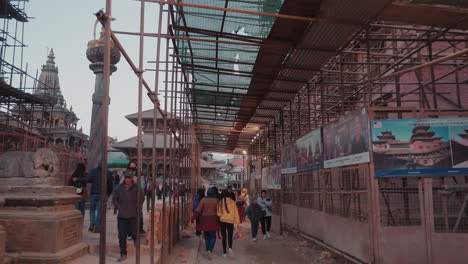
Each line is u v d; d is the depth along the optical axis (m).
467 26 8.76
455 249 6.96
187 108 13.81
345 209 8.60
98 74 15.62
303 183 12.49
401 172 7.13
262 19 8.22
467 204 7.08
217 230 9.29
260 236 13.56
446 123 7.24
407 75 13.69
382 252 6.98
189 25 8.73
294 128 18.88
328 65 13.66
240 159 94.06
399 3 7.64
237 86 12.95
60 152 17.52
